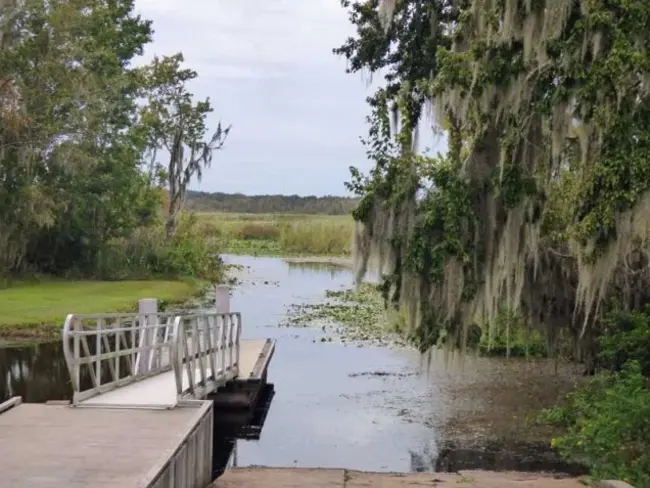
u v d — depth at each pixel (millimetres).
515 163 9367
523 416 11961
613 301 11875
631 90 7656
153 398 8578
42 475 5578
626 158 7547
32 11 25500
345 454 10180
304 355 17750
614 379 10383
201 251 37500
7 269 29297
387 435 11078
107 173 32906
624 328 11430
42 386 13875
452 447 10406
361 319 23719
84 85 27156
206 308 25891
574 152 8953
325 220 64500
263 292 31984
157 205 39719
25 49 25109
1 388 13617
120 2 36062
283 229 59156
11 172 26141
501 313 11852
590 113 7812
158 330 11469
